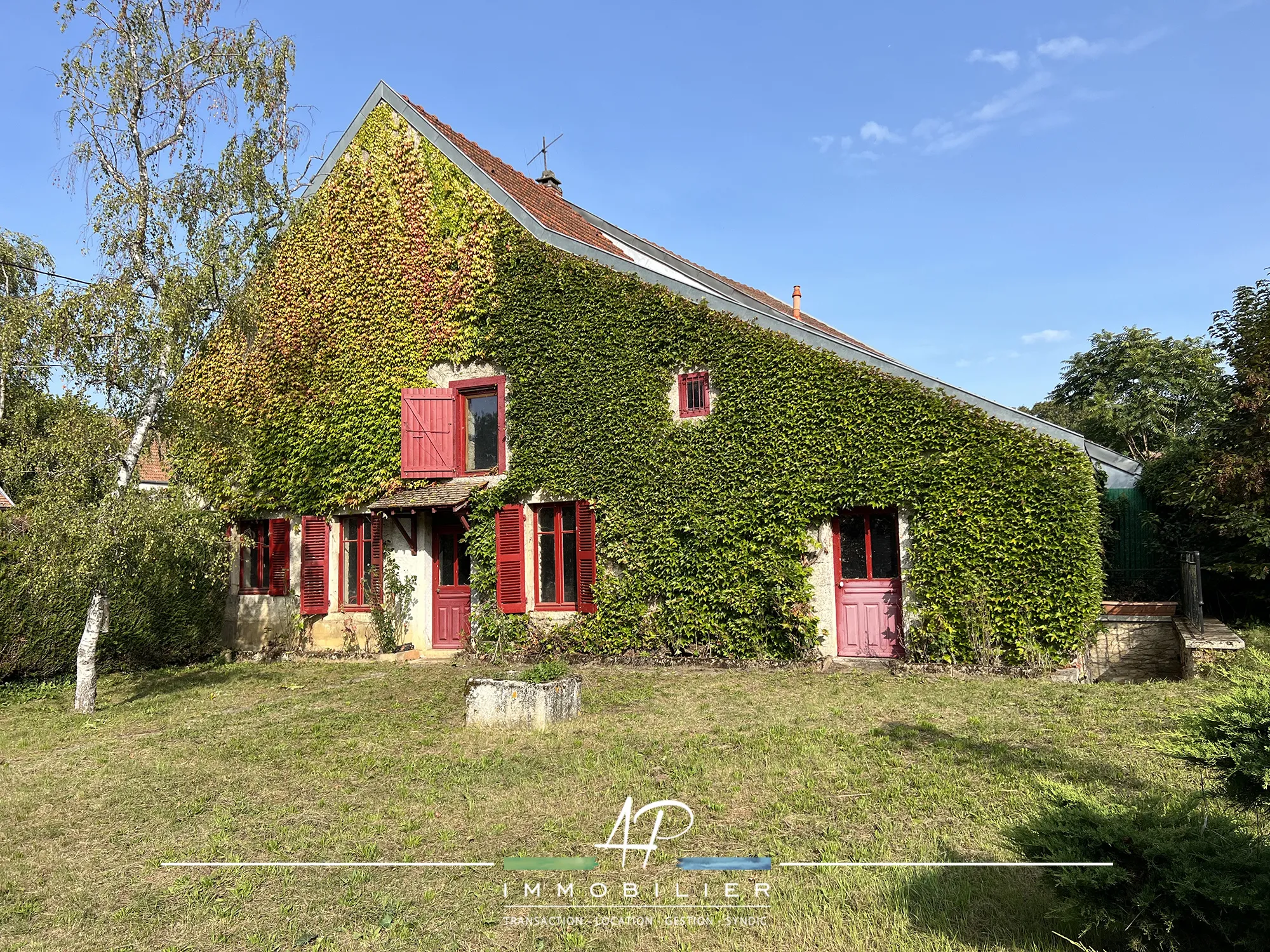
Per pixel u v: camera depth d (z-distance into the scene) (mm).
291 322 16125
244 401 16422
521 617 13773
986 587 11000
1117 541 15383
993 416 11281
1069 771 6340
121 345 10867
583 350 13711
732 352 12633
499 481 14273
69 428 10586
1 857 5730
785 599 11930
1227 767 4516
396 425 15086
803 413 12133
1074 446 10836
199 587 15547
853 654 11930
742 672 11648
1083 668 10812
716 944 4191
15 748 8930
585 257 14023
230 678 13414
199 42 11117
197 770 7664
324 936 4441
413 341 15141
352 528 15617
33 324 10562
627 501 13156
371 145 15797
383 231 15547
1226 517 11211
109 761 8172
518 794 6500
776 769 6805
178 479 12039
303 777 7293
